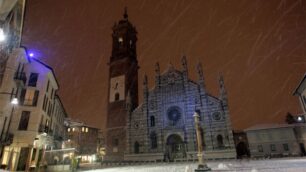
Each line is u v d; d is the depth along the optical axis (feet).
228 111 165.27
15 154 89.56
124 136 193.26
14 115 94.38
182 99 186.60
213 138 163.12
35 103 101.45
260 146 185.47
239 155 191.21
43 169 89.51
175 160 164.86
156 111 192.03
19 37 51.83
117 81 218.18
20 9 41.27
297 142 178.19
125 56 224.33
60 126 180.55
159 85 200.64
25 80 102.53
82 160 261.65
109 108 211.41
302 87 131.64
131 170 97.71
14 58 83.15
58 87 136.98
